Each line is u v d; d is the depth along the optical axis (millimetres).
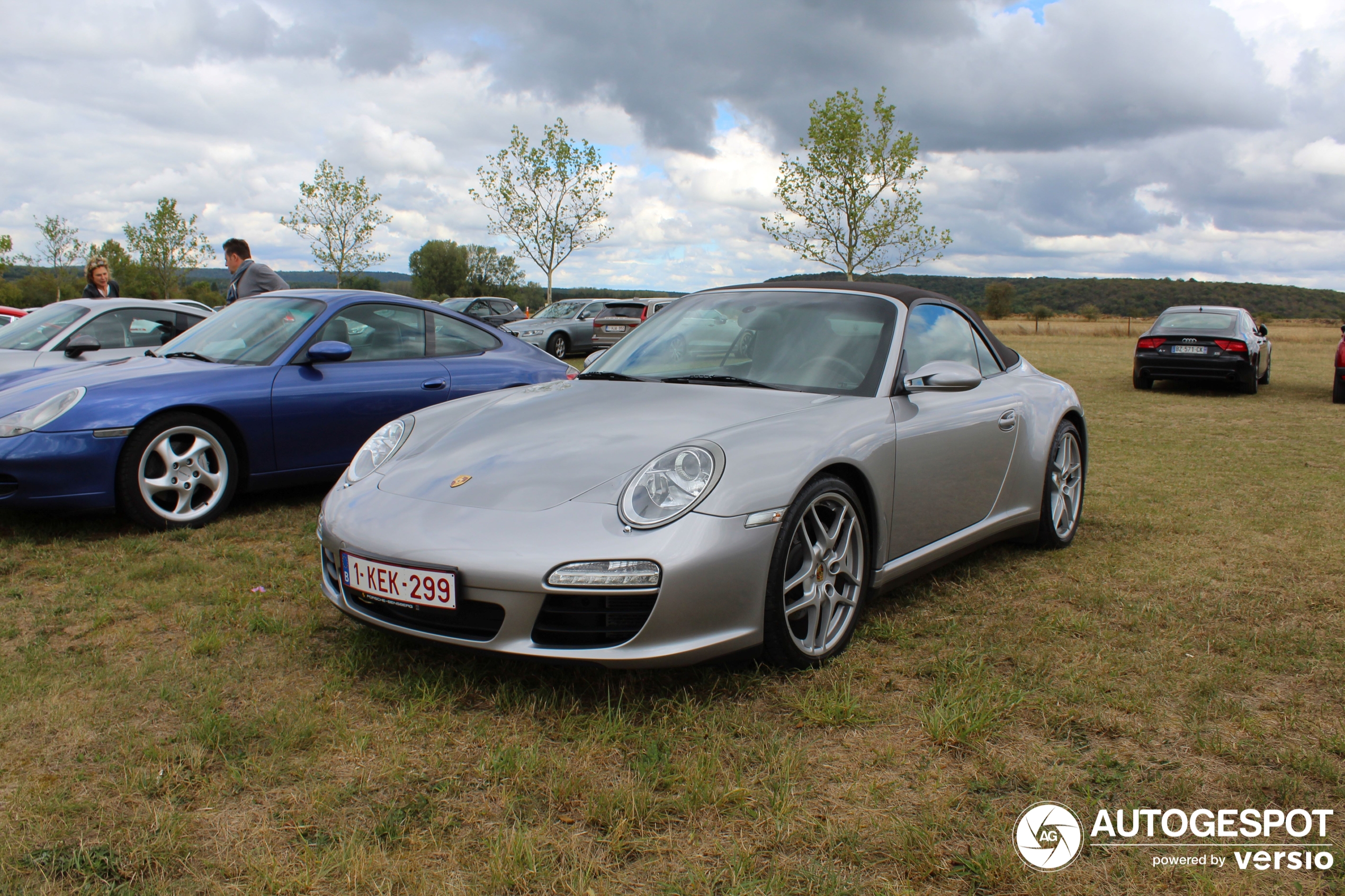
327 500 2754
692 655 2180
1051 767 1968
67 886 1532
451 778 1914
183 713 2201
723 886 1550
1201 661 2549
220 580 3314
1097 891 1550
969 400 3238
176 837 1672
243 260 7176
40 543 3857
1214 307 12195
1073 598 3125
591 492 2271
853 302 3238
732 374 3018
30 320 6199
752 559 2250
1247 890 1554
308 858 1613
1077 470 3990
